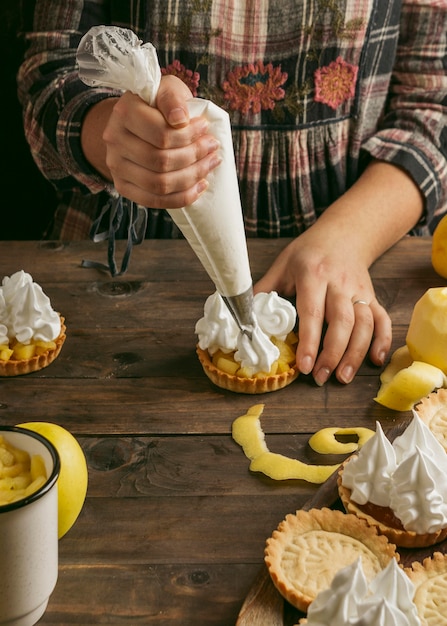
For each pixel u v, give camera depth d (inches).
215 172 35.5
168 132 34.5
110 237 54.4
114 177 39.2
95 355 48.4
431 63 65.5
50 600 32.6
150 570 34.1
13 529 28.8
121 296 53.8
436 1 64.1
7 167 89.7
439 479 36.0
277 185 65.5
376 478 36.8
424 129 63.3
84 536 35.8
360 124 65.5
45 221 92.5
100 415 43.6
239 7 60.1
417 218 60.5
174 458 40.6
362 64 63.4
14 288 47.1
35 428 35.7
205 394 45.4
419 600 32.2
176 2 59.7
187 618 32.0
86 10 60.0
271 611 32.0
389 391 44.1
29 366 46.5
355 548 34.6
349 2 60.5
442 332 45.4
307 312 48.9
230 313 45.4
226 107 63.0
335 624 28.9
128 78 34.2
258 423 42.9
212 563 34.5
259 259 57.2
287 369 46.3
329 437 41.8
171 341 49.7
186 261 57.8
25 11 60.8
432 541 35.9
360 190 59.6
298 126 63.7
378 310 50.4
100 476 39.3
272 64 62.0
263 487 38.9
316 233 55.4
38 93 57.9
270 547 33.9
